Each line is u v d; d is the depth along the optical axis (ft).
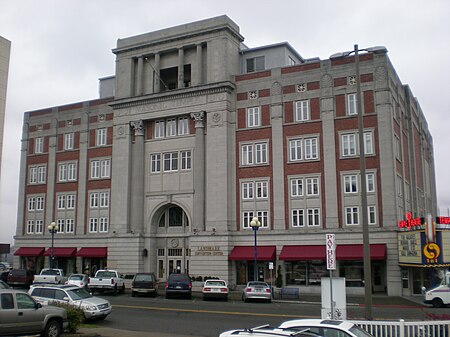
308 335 35.83
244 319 88.07
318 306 115.24
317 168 155.33
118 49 188.75
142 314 94.94
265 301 125.90
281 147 160.76
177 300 127.54
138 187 179.73
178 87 176.35
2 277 183.01
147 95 180.14
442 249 123.95
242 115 168.25
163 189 176.86
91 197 194.18
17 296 60.80
